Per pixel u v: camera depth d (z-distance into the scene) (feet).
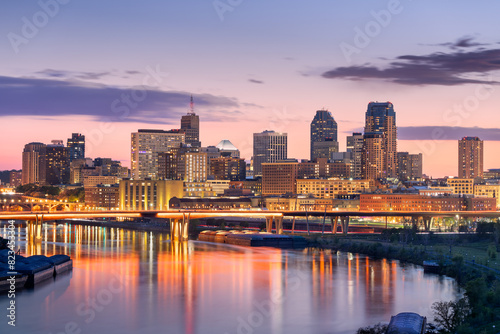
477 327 593.01
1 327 644.27
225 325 653.71
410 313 608.60
